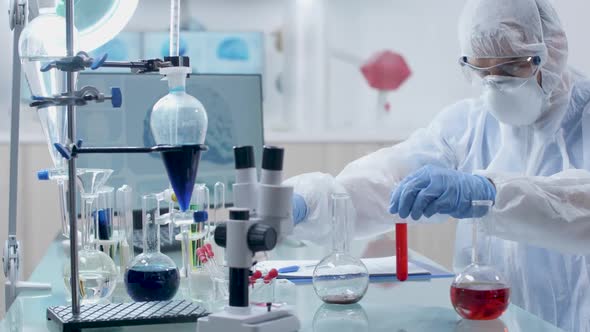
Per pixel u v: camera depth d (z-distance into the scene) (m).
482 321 1.40
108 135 2.46
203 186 1.75
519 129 2.36
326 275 1.54
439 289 1.71
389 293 1.67
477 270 1.41
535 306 2.24
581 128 2.22
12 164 1.83
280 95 4.03
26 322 1.44
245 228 1.17
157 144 1.31
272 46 4.00
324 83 4.05
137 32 3.81
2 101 3.66
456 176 1.82
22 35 1.49
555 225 1.85
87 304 1.49
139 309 1.42
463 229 2.52
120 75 2.48
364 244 2.50
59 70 1.42
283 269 1.92
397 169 2.49
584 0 3.11
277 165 1.19
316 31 4.01
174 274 1.57
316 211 2.09
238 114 2.64
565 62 2.17
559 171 2.25
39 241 3.65
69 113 1.31
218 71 3.93
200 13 3.97
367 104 4.09
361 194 2.23
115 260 1.81
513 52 2.08
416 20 4.09
